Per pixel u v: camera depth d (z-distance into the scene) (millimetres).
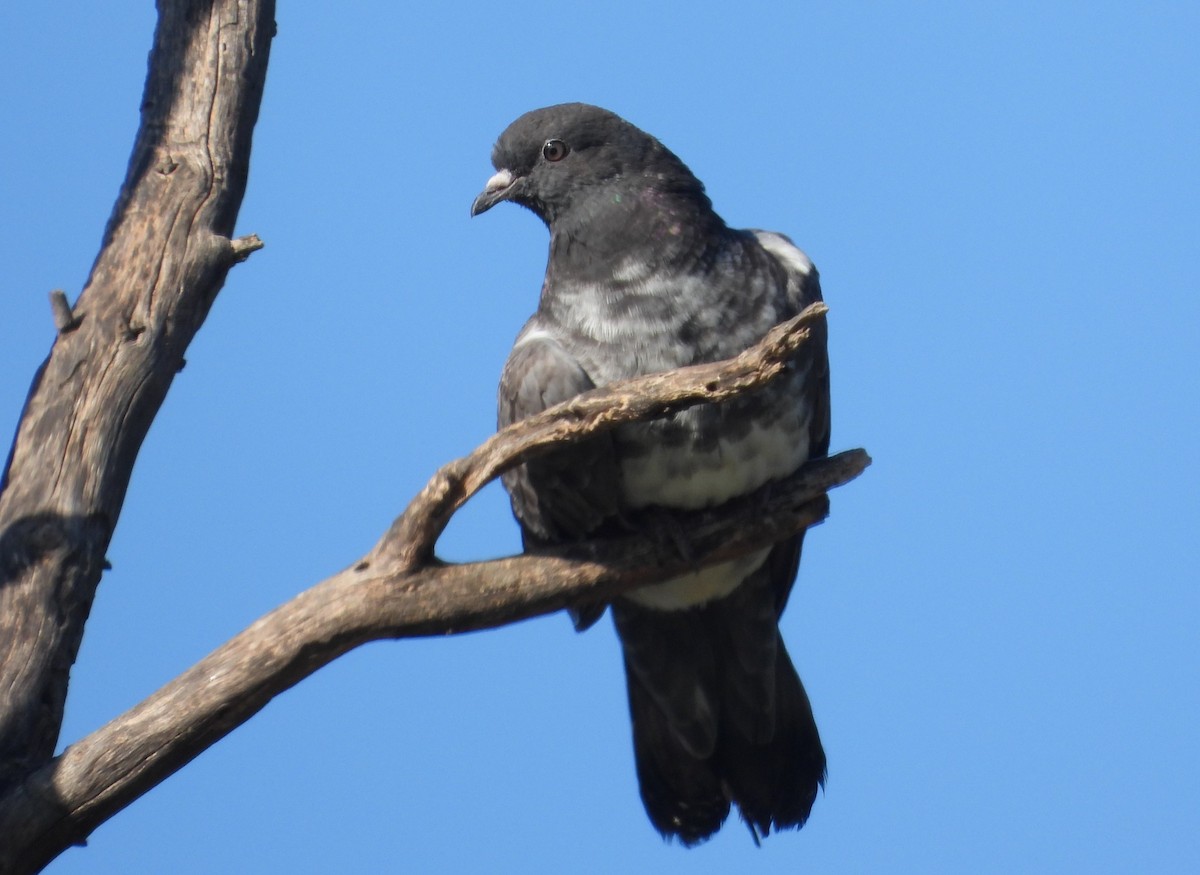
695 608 11859
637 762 12320
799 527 10844
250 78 10844
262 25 11016
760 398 10516
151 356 9789
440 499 8805
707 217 11258
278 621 8727
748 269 11109
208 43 10828
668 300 10938
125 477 9586
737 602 11828
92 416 9539
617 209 11172
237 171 10602
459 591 9141
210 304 10258
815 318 8727
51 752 8781
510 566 9430
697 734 12164
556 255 11438
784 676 12211
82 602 9164
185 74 10742
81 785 8344
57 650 8938
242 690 8562
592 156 11383
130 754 8406
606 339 10961
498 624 9430
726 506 10789
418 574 9016
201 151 10508
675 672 12094
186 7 10914
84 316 9852
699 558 10578
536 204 11695
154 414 9828
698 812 12211
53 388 9609
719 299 10969
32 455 9414
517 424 8938
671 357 10898
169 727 8453
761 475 10703
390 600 8906
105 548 9406
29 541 9109
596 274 11117
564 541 11109
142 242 10117
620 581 10031
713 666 12086
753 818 12102
